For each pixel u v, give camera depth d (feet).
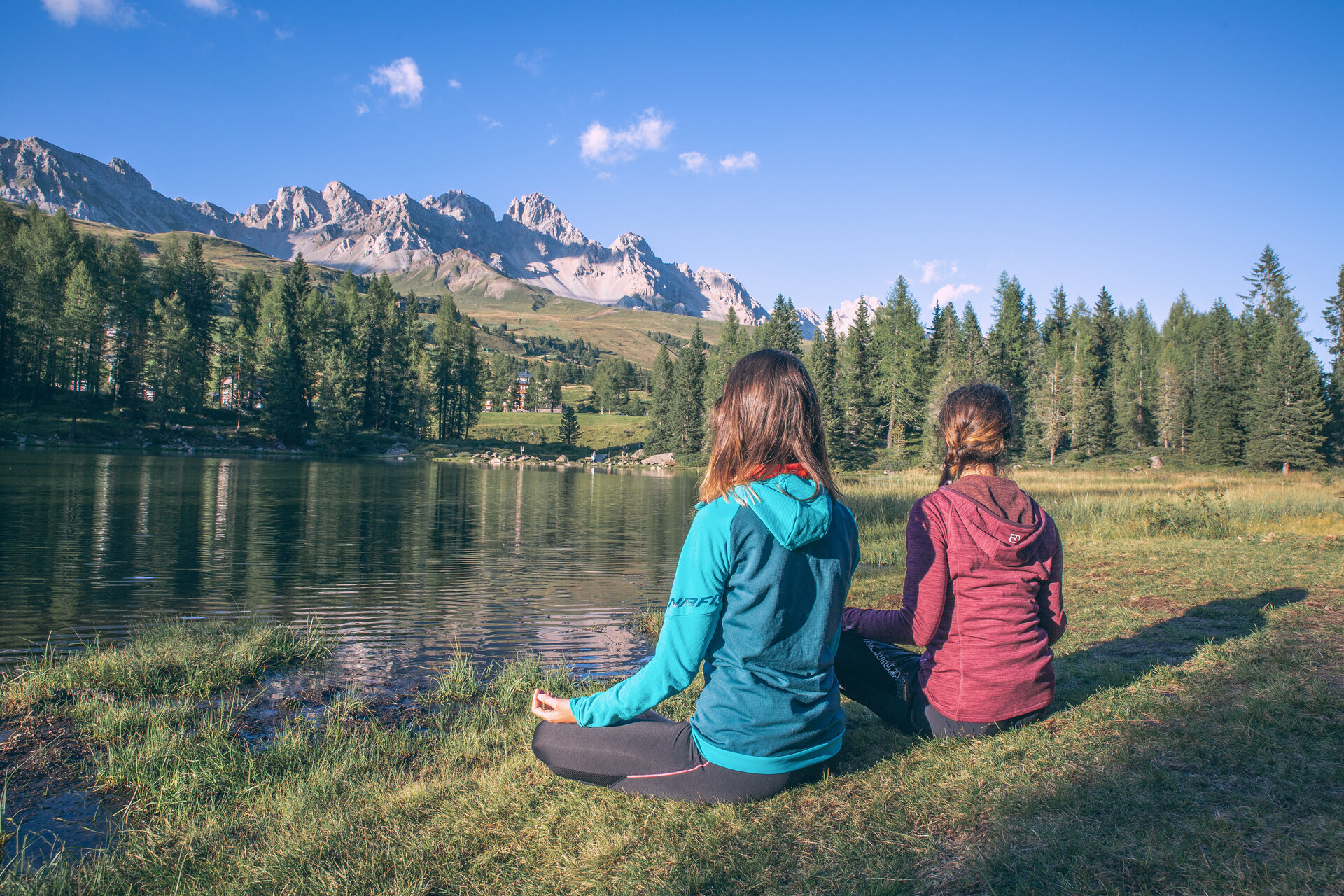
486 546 49.67
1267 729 8.92
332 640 23.70
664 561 43.96
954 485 9.02
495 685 18.01
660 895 6.34
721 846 6.95
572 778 8.18
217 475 111.04
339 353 247.29
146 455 161.58
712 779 7.52
